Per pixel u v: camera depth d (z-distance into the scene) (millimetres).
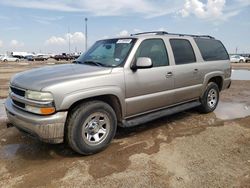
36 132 3562
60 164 3686
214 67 6285
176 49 5324
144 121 4641
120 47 4656
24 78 3992
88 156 3947
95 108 3895
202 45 6105
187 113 6477
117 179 3238
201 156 3883
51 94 3496
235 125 5414
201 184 3119
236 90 10617
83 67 4320
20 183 3182
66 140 3838
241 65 35375
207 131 5027
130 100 4371
